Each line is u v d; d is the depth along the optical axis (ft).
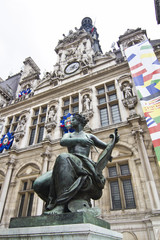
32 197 37.65
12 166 43.19
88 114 42.24
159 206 24.48
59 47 70.74
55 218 7.22
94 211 8.14
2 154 48.57
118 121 39.88
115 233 8.14
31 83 69.41
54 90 54.70
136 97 39.06
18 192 38.78
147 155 30.53
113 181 32.01
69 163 8.55
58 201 7.76
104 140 36.27
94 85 48.75
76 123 11.71
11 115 59.52
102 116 42.75
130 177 30.81
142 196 27.50
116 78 46.68
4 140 52.90
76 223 6.70
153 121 31.48
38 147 43.21
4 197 38.14
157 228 22.85
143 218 25.16
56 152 40.37
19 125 52.90
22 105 59.72
